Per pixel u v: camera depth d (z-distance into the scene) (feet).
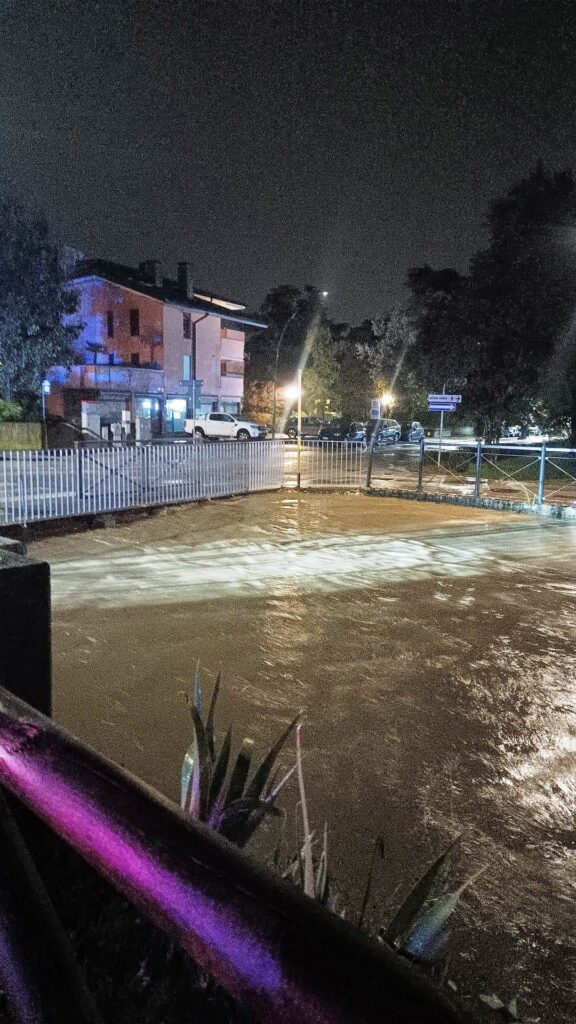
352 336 258.37
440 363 92.38
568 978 8.77
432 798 12.84
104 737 14.83
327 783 13.23
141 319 154.81
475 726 15.90
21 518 38.75
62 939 2.49
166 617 23.47
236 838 5.95
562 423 91.30
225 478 55.88
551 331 85.51
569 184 85.46
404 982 1.73
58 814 2.74
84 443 88.22
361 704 16.90
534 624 23.67
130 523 43.34
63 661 19.21
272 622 23.17
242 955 1.95
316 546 37.06
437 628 23.00
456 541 39.34
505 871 10.84
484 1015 7.30
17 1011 2.33
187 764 6.70
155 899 2.26
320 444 88.02
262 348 233.55
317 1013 1.74
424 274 94.32
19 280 104.37
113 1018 5.01
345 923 1.96
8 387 104.63
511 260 87.40
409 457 99.45
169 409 158.20
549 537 40.86
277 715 16.16
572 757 14.62
